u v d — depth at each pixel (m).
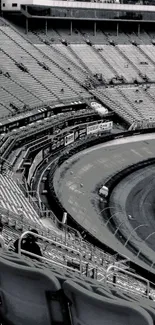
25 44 105.94
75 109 96.38
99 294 8.40
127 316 7.71
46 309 9.01
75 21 123.06
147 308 8.06
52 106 90.06
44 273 8.67
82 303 8.28
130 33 131.12
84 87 103.50
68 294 8.49
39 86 94.69
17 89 89.38
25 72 96.44
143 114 102.31
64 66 106.62
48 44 110.94
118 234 56.25
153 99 108.50
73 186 68.00
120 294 8.78
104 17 120.75
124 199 67.44
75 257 31.28
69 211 58.78
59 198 61.72
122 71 114.19
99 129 92.12
